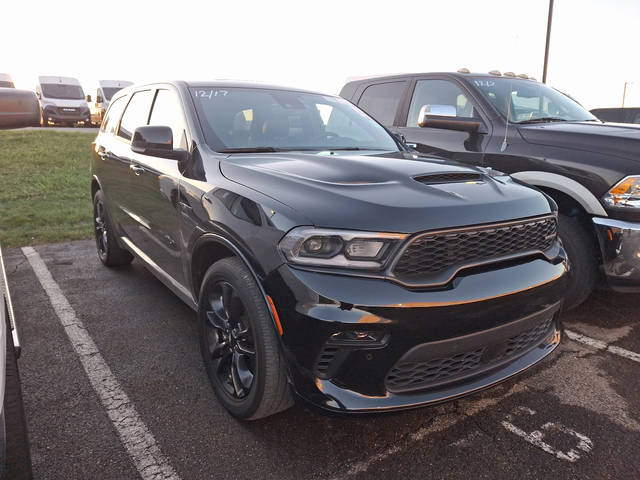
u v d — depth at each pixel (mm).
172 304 3873
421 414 2492
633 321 3670
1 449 1237
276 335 1976
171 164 3016
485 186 2344
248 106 3209
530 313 2172
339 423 2400
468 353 2049
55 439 2252
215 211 2373
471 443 2266
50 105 22281
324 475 2055
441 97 4711
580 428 2383
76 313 3684
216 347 2520
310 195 2076
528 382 2809
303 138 3145
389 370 1903
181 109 3113
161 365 2928
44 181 9297
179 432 2312
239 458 2146
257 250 2059
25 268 4812
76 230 6316
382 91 5461
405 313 1851
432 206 2008
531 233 2271
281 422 2398
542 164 3637
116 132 4301
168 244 3053
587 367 2982
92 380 2756
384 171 2355
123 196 3881
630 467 2115
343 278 1872
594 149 3436
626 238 3199
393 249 1883
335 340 1856
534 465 2125
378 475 2059
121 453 2166
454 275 1975
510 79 4793
